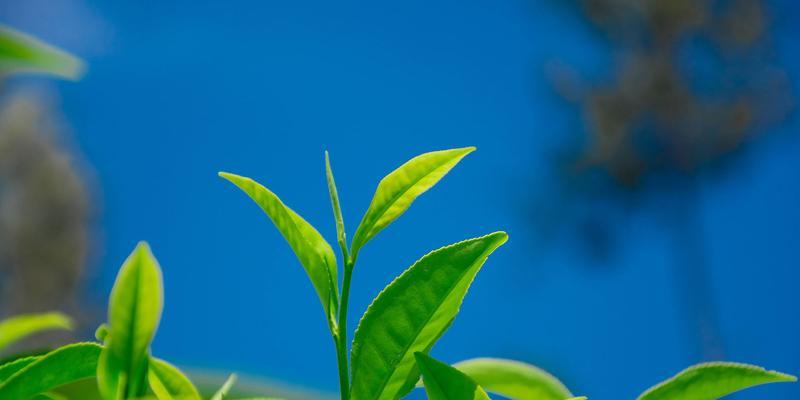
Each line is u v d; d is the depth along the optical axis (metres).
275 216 0.71
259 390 3.01
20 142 6.73
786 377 0.71
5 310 6.62
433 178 0.71
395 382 0.70
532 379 0.75
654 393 0.71
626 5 6.95
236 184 0.71
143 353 0.64
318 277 0.71
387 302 0.70
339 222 0.70
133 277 0.64
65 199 6.79
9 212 6.69
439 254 0.70
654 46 7.02
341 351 0.70
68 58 0.76
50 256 6.71
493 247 0.70
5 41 0.75
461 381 0.69
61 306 6.70
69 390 0.72
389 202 0.71
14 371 0.71
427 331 0.70
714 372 0.71
